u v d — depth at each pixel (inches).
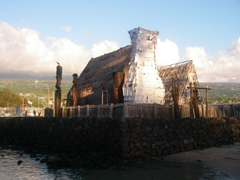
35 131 1175.0
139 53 1141.1
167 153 743.1
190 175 569.3
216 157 709.3
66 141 946.1
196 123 819.4
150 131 733.9
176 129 774.5
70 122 941.2
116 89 1126.4
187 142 787.4
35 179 608.1
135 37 1156.5
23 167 729.0
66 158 720.3
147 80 1127.6
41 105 5206.7
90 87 1609.3
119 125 708.0
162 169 616.1
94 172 620.4
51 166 700.7
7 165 762.8
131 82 1119.0
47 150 997.8
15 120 1395.2
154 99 1122.7
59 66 1115.9
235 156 717.3
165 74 1620.3
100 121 802.2
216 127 861.8
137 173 591.8
